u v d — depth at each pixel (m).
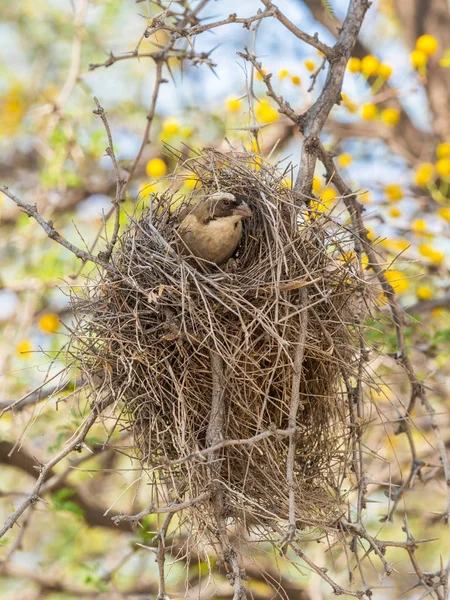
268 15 5.09
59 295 8.64
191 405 4.79
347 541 4.84
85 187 10.13
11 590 9.85
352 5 5.53
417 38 9.80
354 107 7.60
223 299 4.86
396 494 5.19
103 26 10.45
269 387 4.89
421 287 7.97
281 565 9.21
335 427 5.09
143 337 4.79
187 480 4.60
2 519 9.72
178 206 6.22
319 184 6.94
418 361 7.86
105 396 4.84
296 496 4.78
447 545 9.34
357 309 5.23
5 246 9.62
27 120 10.08
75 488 8.46
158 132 10.64
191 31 4.85
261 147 7.08
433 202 8.58
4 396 7.40
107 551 9.88
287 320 4.88
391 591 8.86
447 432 9.19
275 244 5.05
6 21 10.66
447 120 9.46
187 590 4.51
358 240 5.13
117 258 5.15
